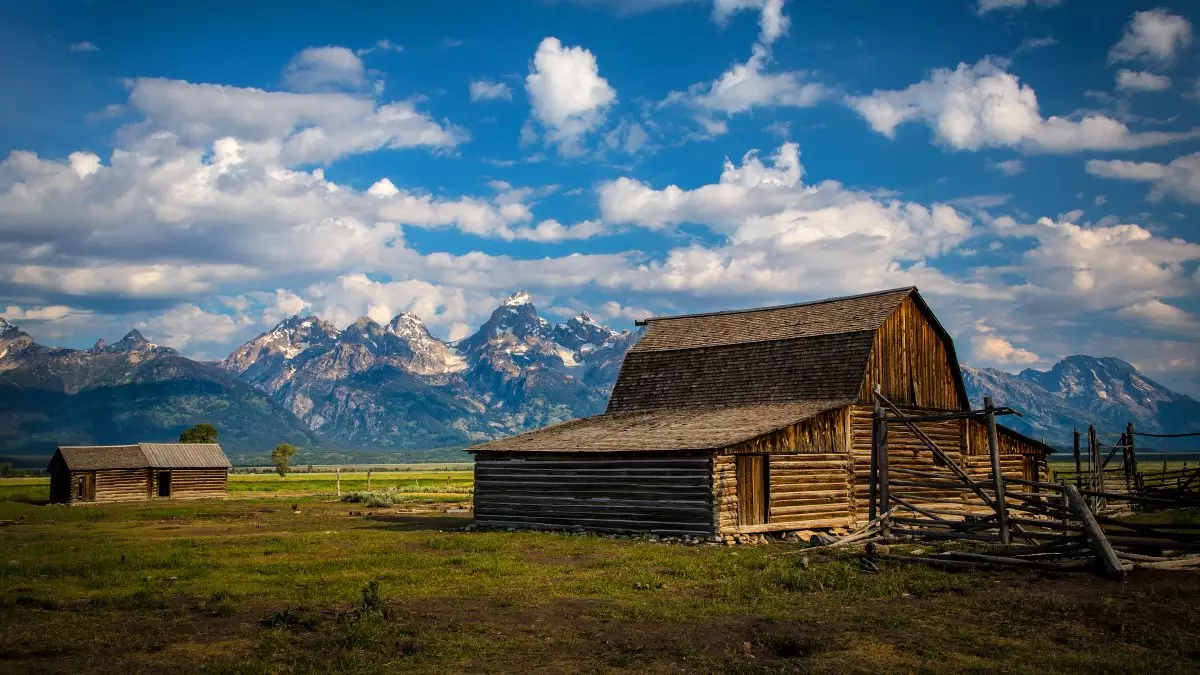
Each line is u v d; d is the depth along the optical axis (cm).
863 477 4028
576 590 2170
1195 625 1662
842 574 2267
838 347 4312
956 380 4750
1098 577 2144
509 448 4041
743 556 2748
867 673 1431
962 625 1738
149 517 5541
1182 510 4159
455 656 1566
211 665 1518
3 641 1689
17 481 14888
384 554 2947
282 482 12938
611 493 3681
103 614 1947
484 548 3103
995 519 2606
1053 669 1430
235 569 2605
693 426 3878
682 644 1622
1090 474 5000
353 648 1619
